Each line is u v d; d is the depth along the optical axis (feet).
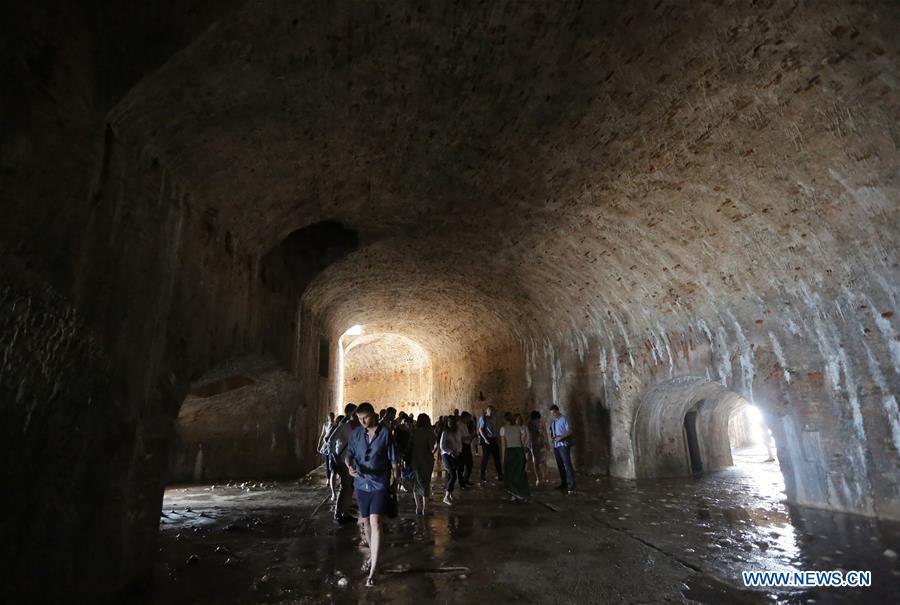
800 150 21.07
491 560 18.75
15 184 10.04
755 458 64.18
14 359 10.14
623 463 41.19
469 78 19.39
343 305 55.77
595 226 32.17
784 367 28.89
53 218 11.16
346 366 106.42
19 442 10.53
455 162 25.99
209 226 20.86
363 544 21.33
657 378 38.11
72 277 11.82
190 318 19.03
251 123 17.76
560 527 24.25
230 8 12.78
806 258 25.57
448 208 32.04
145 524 15.89
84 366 12.35
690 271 31.50
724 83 19.44
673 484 37.52
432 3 15.40
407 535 22.90
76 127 11.88
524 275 43.52
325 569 17.81
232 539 22.48
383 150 23.85
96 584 13.28
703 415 48.34
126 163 14.32
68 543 12.17
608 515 26.94
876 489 24.58
